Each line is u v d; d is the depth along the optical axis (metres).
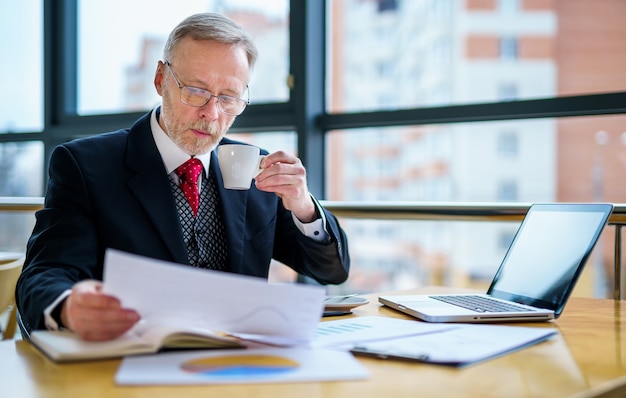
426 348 0.95
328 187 2.74
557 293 1.27
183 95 1.44
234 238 1.52
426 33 2.98
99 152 1.46
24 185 3.57
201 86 1.44
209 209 1.54
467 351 0.94
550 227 1.44
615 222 1.60
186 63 1.44
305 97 2.69
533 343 1.03
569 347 1.00
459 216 1.89
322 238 1.55
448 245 2.56
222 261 1.54
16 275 1.76
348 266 1.63
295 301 0.95
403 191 2.90
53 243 1.32
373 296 1.54
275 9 2.78
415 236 2.64
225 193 1.55
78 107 3.47
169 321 0.95
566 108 2.14
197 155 1.53
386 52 2.82
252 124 2.83
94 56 3.39
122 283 0.90
